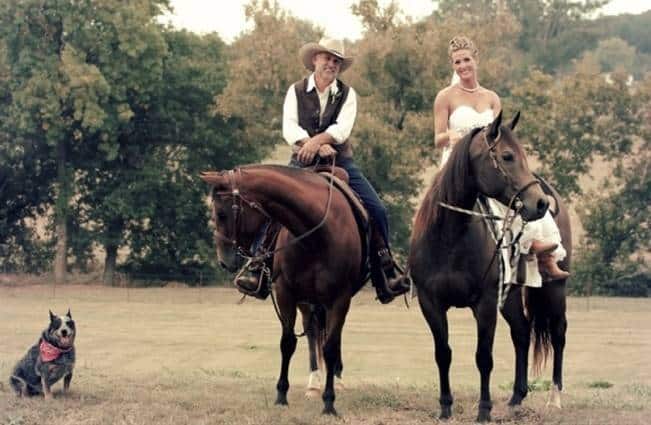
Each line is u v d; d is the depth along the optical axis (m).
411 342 25.67
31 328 26.08
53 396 9.39
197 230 42.88
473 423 8.11
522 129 38.69
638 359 21.95
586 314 32.50
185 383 10.48
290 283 8.52
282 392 9.00
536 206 7.55
